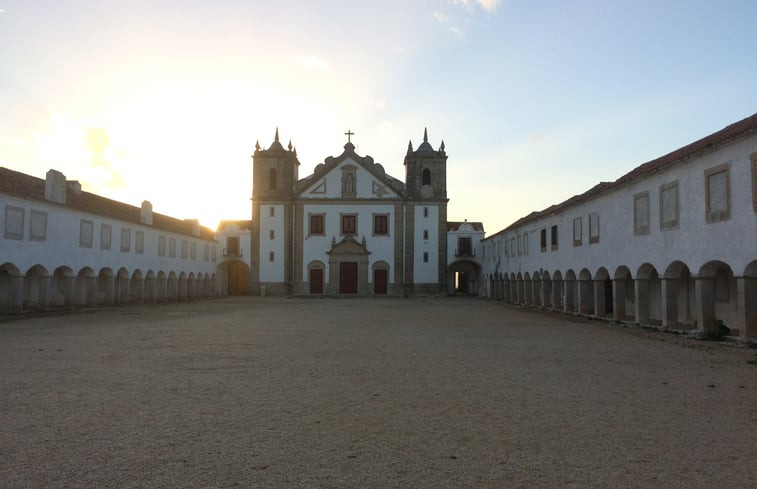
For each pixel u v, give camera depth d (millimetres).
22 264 27578
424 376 10508
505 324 23000
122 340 16359
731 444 6246
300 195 56625
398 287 55781
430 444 6215
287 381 9930
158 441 6270
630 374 10836
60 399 8375
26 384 9523
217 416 7406
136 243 39750
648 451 5984
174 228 47156
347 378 10258
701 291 17359
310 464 5535
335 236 56281
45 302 29734
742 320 15516
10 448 5996
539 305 36250
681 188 18406
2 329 19969
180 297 48750
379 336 17891
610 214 23969
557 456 5809
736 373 11016
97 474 5223
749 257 15109
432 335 18297
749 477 5223
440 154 57469
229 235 58094
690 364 12188
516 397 8664
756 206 14805
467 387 9445
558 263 31312
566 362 12391
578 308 28109
